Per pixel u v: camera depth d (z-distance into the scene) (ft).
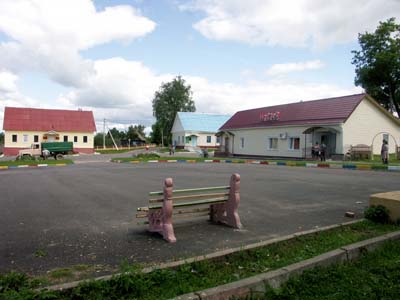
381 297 11.30
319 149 85.40
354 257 14.66
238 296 11.02
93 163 81.35
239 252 14.02
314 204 26.86
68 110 174.29
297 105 106.22
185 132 175.22
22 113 164.76
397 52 120.06
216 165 76.02
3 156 140.36
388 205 19.53
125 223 20.36
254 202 27.63
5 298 9.71
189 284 11.39
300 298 11.23
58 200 28.32
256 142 114.93
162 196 17.85
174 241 16.49
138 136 299.79
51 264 13.42
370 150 79.97
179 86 227.40
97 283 10.69
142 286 10.91
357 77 134.92
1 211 23.84
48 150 101.04
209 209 20.56
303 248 15.19
